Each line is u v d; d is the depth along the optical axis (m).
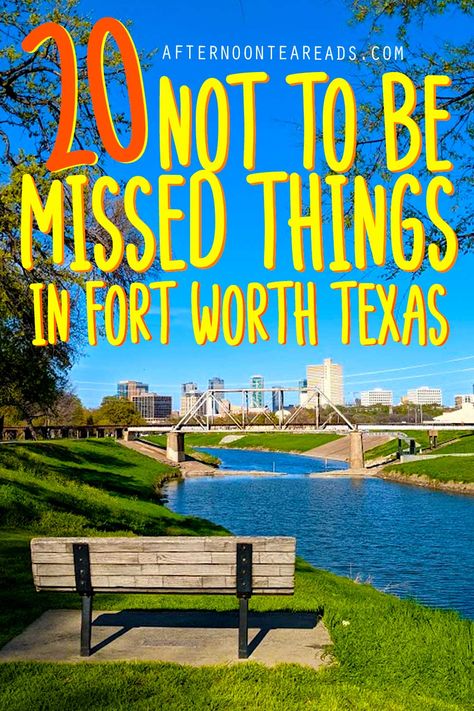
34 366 21.30
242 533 37.16
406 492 61.56
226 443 179.75
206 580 6.65
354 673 6.07
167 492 56.56
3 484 18.72
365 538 36.00
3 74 13.77
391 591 23.77
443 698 5.77
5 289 14.83
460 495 58.41
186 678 5.88
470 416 129.88
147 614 7.93
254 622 7.70
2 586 9.16
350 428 97.62
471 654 6.58
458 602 22.08
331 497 57.16
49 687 5.62
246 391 113.31
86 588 6.67
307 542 34.62
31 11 13.89
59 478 26.89
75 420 115.38
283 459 121.94
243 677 5.90
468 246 10.49
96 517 19.78
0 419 57.16
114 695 5.47
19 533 14.78
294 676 5.96
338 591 12.95
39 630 7.25
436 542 34.69
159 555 6.66
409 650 6.60
